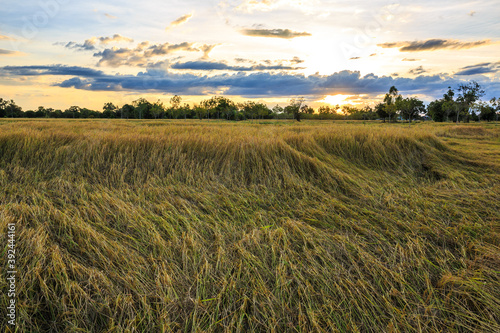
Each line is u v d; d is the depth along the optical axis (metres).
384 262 3.02
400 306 2.43
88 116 95.06
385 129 10.28
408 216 4.25
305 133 8.75
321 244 3.30
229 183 5.33
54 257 2.55
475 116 66.62
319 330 2.06
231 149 6.28
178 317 2.19
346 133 8.54
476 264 2.97
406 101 58.16
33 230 2.94
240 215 4.02
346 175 5.90
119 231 3.37
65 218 3.35
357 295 2.45
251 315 2.24
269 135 8.59
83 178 4.88
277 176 5.52
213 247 3.16
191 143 6.38
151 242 3.11
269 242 3.22
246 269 2.70
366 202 4.80
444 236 3.59
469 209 4.45
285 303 2.36
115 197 4.20
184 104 90.56
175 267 2.69
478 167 7.42
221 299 2.36
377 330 2.15
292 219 3.97
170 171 5.55
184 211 3.98
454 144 12.76
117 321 2.10
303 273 2.75
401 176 6.76
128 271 2.57
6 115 86.81
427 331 2.16
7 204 3.54
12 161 5.21
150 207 4.03
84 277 2.45
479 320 2.22
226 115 93.00
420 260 3.00
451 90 64.50
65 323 2.07
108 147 5.87
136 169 5.33
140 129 10.95
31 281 2.28
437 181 6.29
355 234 3.67
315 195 4.96
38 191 4.26
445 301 2.45
